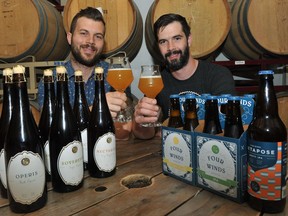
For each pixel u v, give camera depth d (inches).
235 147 20.2
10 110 24.2
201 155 23.0
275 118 19.1
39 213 20.0
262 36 82.2
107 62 76.0
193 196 22.3
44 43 81.0
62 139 23.0
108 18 85.7
